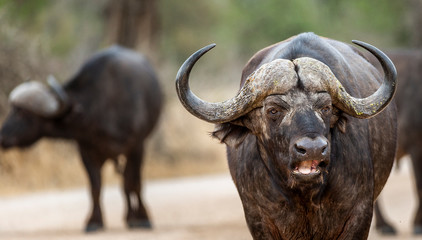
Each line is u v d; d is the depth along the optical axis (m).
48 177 66.06
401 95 38.78
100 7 86.25
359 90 21.45
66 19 87.62
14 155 63.84
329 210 20.16
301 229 20.41
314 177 18.30
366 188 20.38
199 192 60.81
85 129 43.88
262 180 20.27
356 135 20.28
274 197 20.14
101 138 43.91
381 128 22.25
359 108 19.28
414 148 38.47
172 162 80.81
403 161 87.50
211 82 95.62
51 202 55.91
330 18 121.62
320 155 17.89
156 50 77.19
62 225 44.88
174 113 84.12
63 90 43.91
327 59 20.70
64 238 38.12
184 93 19.61
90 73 44.38
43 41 73.62
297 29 120.12
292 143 18.27
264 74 19.08
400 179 62.69
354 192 20.09
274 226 20.70
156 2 76.44
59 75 71.00
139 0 75.19
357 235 20.36
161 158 80.38
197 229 40.69
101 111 44.00
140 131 44.97
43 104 43.00
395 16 107.00
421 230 38.47
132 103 44.66
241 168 20.94
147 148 79.69
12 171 63.53
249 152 20.64
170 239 36.47
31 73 67.06
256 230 21.09
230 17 112.31
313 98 18.67
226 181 69.88
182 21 94.12
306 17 120.50
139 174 44.62
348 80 20.91
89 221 42.00
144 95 45.69
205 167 82.44
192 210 50.50
